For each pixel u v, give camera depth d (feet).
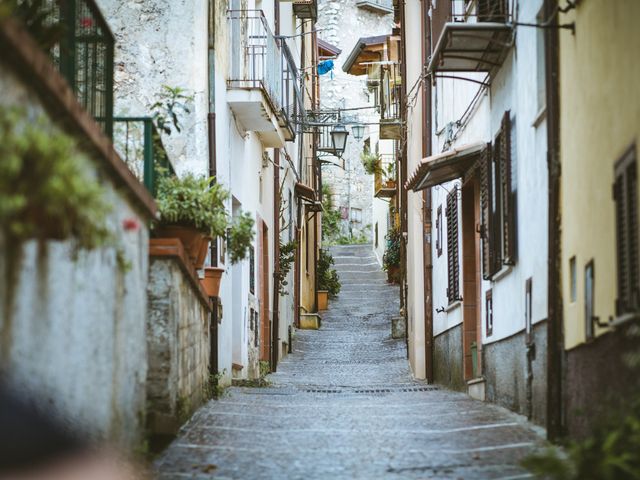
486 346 53.36
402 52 92.43
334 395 55.98
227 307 60.03
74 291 24.36
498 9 46.62
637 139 26.02
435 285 73.15
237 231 48.70
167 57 54.49
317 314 115.75
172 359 37.88
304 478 30.01
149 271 37.96
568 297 34.96
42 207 18.53
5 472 15.56
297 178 112.68
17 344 19.71
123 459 29.09
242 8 64.44
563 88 35.63
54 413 22.24
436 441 36.63
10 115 18.20
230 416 43.55
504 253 47.32
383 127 101.40
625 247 27.14
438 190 70.69
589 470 23.84
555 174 36.29
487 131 52.39
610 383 28.89
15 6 28.58
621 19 27.89
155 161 43.27
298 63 115.03
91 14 34.12
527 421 41.37
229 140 61.67
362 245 180.04
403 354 93.35
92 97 34.17
